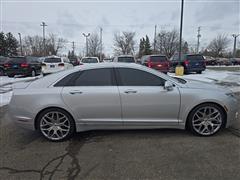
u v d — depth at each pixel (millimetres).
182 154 3781
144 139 4445
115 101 4383
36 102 4391
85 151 3984
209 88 4578
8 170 3379
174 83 4531
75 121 4453
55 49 82562
